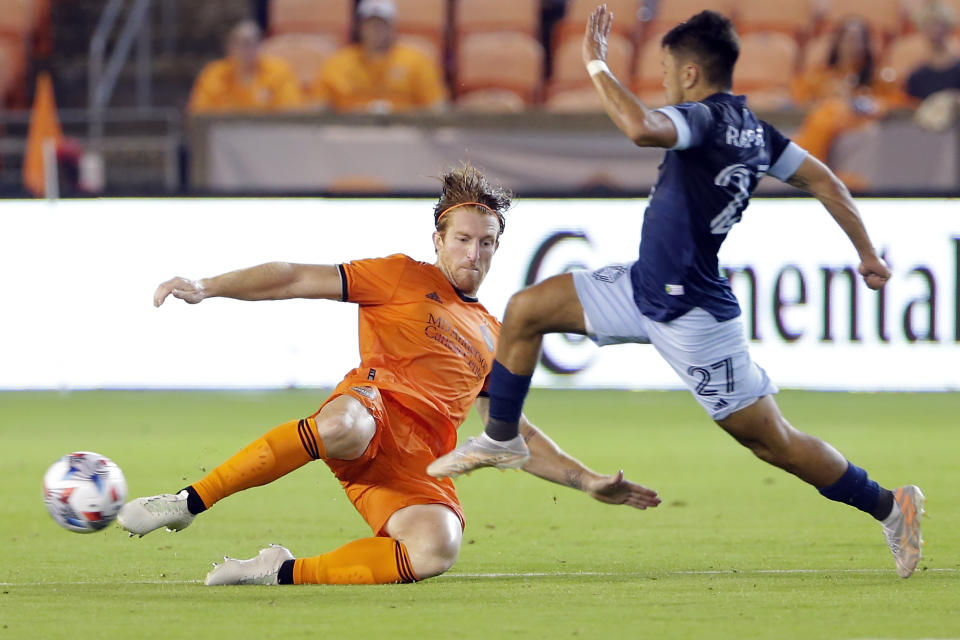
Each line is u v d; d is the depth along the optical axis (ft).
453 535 56.95
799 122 159.63
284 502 83.61
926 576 59.21
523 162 158.10
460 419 60.85
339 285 58.90
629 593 54.90
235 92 174.81
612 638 46.24
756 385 56.03
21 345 146.30
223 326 145.18
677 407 140.97
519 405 56.13
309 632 47.09
